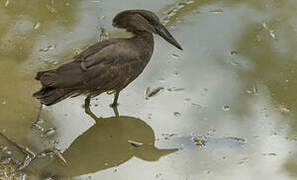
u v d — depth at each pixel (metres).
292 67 12.63
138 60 11.42
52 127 11.27
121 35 13.66
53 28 13.83
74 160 10.66
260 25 13.93
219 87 12.23
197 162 10.50
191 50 13.25
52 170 10.31
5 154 10.49
